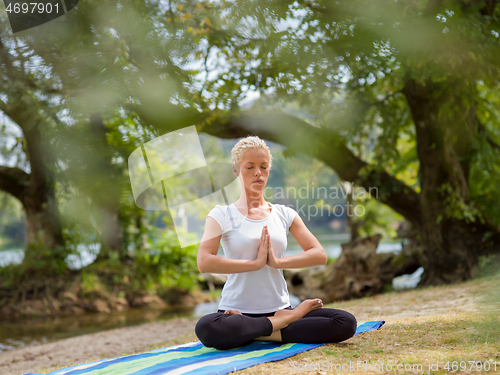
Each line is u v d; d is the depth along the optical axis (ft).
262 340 9.56
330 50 19.71
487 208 28.68
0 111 24.34
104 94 17.30
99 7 16.20
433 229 26.58
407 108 27.81
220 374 7.38
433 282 26.63
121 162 17.52
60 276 37.76
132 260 41.01
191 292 41.96
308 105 22.68
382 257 31.24
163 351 10.15
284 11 18.85
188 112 19.24
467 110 25.35
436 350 8.38
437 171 25.75
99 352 17.90
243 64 20.89
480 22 20.12
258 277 9.24
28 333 27.32
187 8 18.70
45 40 16.66
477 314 11.13
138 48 17.42
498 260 25.46
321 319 9.15
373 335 9.98
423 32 18.99
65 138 17.81
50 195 32.94
